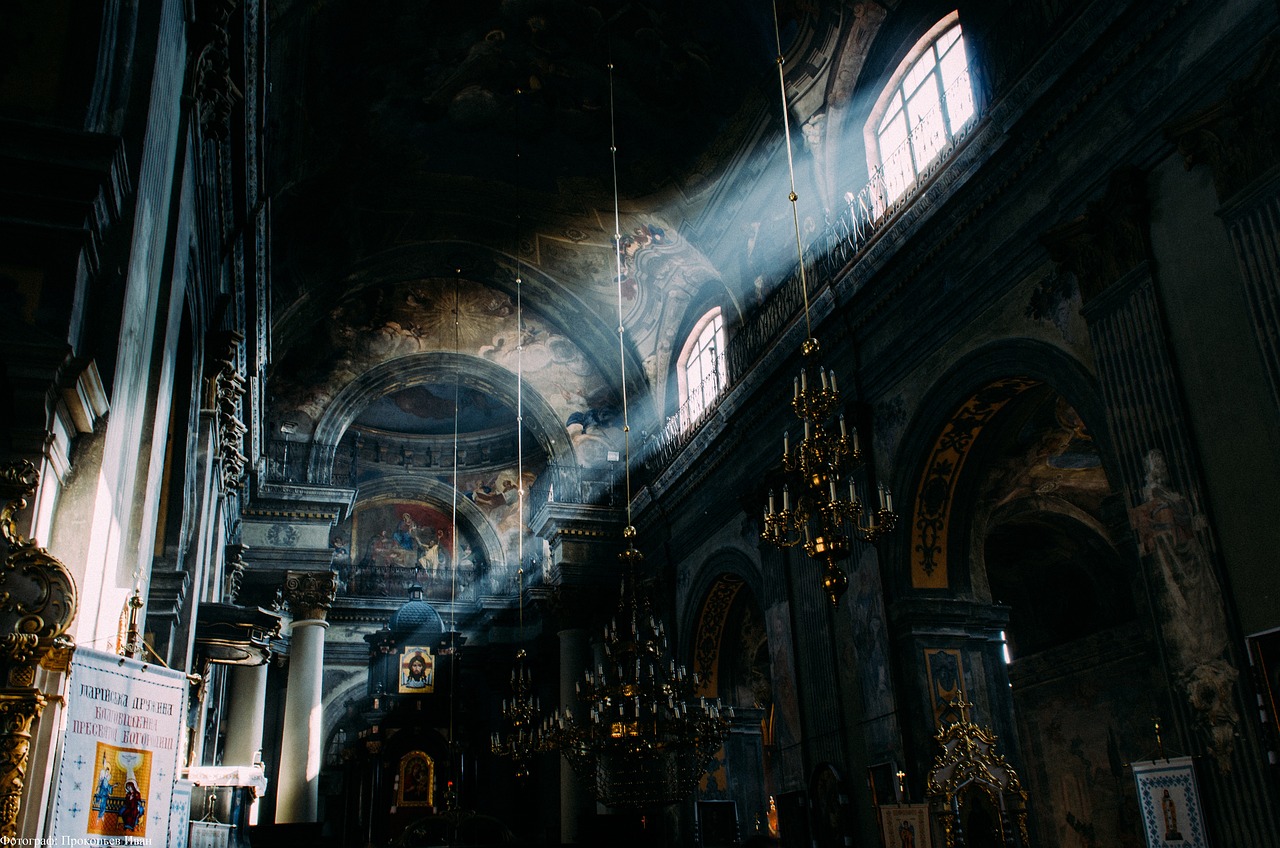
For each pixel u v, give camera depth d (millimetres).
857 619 12688
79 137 5621
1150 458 8266
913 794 11211
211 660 12148
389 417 25312
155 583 9266
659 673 14281
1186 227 8234
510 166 18703
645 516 20531
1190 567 7781
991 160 10617
